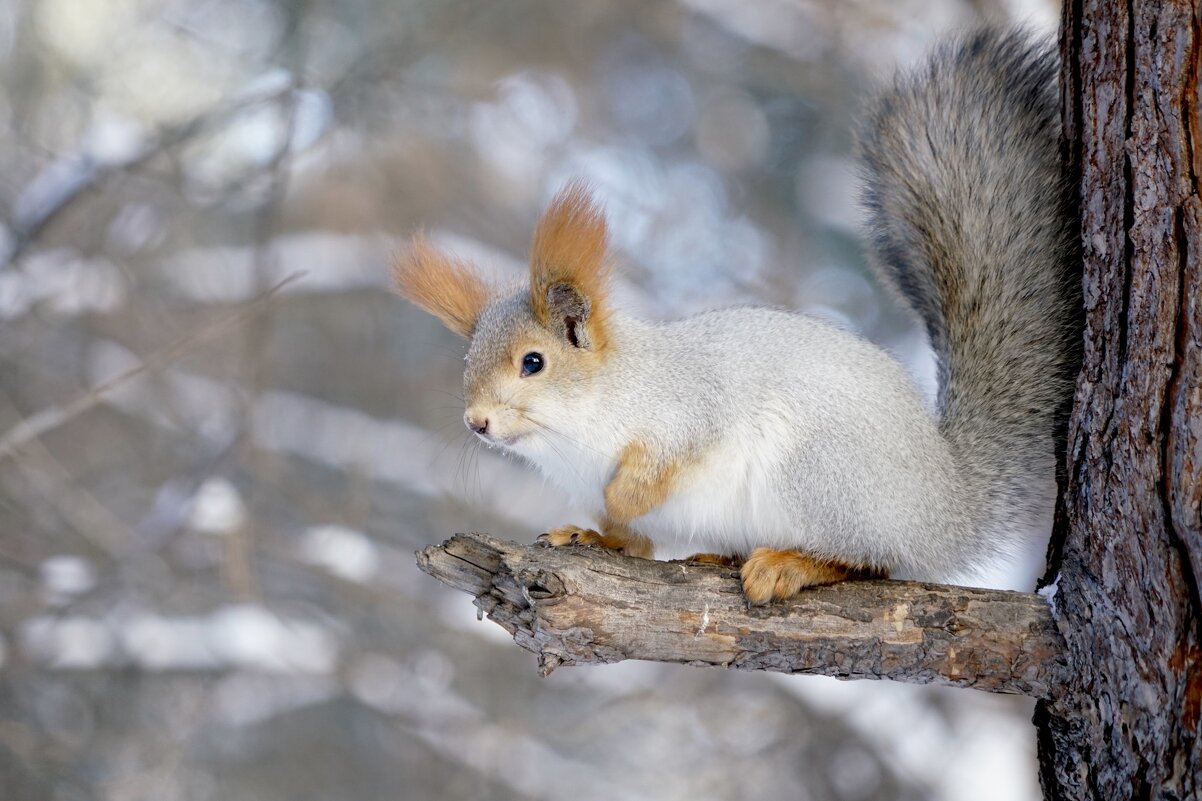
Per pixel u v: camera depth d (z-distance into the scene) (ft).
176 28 48.16
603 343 22.99
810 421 21.53
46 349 46.29
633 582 18.02
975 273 22.52
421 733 43.29
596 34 60.59
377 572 43.09
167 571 41.91
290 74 43.21
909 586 18.71
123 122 42.37
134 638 39.93
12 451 35.58
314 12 45.29
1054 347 21.79
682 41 60.08
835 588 18.67
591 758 48.32
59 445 45.98
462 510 46.34
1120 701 16.84
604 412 22.68
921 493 21.08
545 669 17.81
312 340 53.36
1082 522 17.62
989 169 22.48
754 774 47.42
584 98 59.88
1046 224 21.89
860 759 46.57
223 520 39.91
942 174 22.99
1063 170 20.67
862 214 24.85
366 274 49.83
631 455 22.59
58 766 40.09
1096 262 17.81
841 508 21.12
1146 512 16.49
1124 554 16.83
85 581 39.50
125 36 49.83
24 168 46.44
